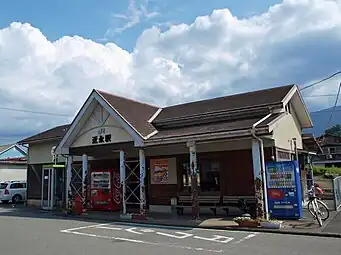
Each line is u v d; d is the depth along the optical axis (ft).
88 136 56.39
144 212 47.09
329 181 87.15
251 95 55.83
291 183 41.78
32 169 76.48
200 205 50.93
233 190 49.37
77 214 54.39
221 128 43.73
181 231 37.42
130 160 61.16
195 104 61.77
